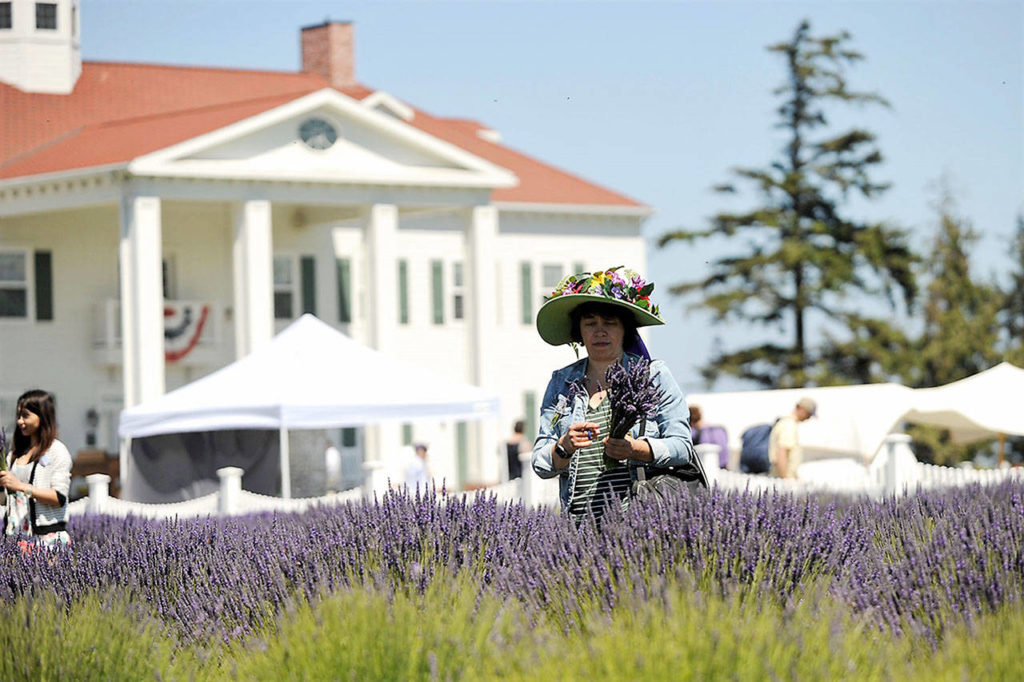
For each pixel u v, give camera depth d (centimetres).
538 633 1144
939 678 1020
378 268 7294
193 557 1727
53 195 6906
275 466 5034
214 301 7419
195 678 1325
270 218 7256
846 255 11075
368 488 3422
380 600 1228
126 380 6625
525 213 8681
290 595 1450
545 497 3247
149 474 4794
